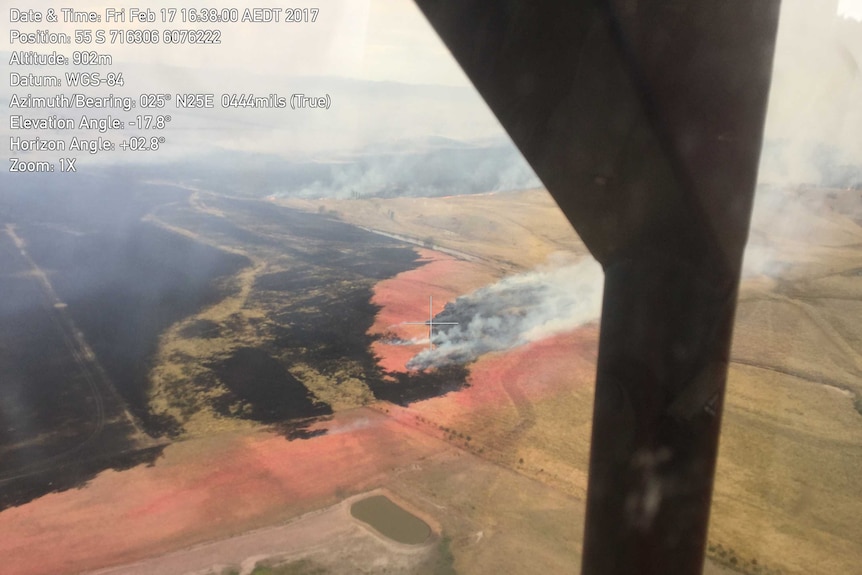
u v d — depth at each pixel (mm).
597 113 3160
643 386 3889
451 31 3053
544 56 3035
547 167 3348
